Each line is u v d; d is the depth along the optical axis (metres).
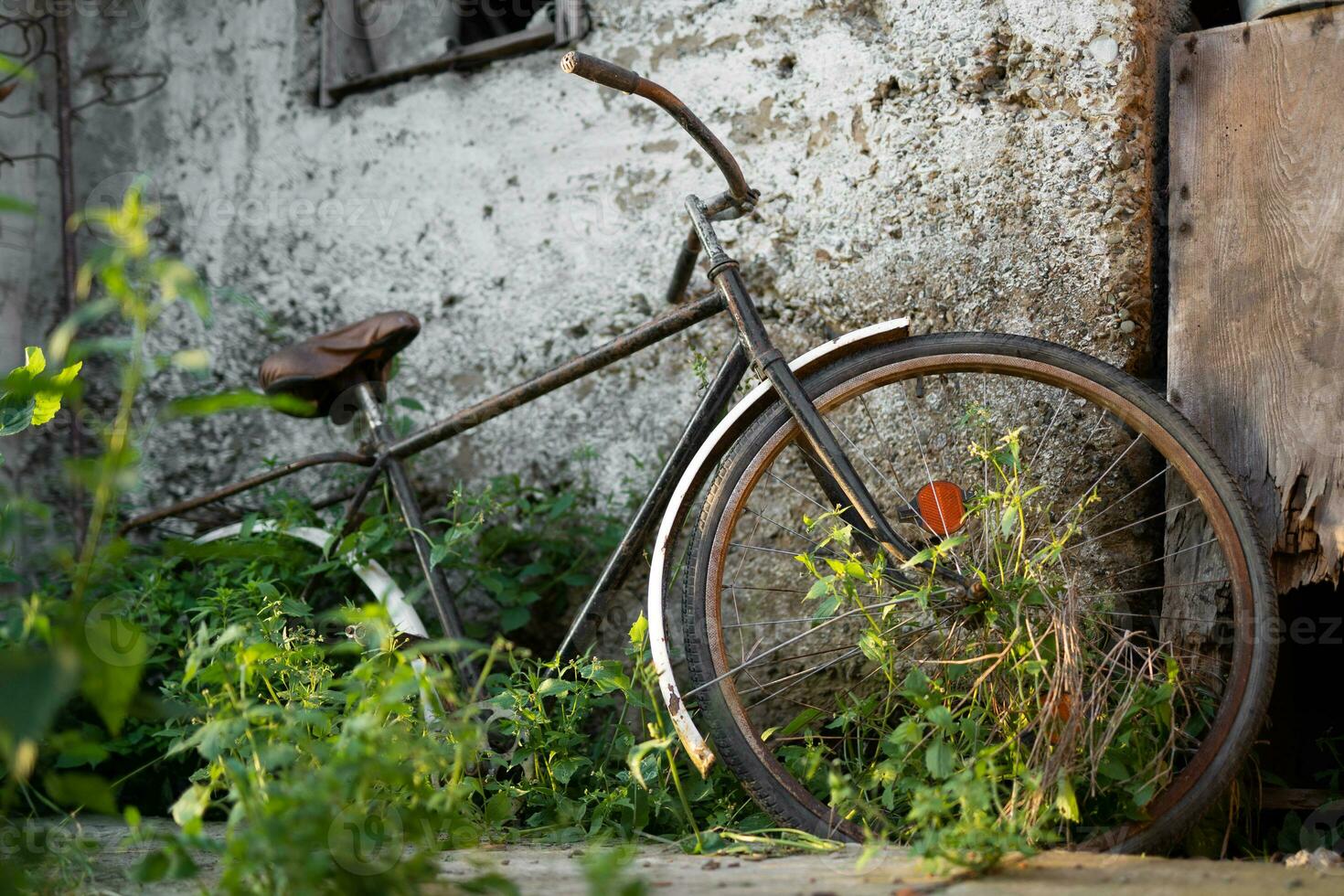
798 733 2.52
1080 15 2.41
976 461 2.53
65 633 1.25
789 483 2.73
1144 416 2.11
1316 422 2.17
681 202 2.90
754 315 2.27
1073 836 1.92
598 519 2.94
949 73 2.55
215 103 3.55
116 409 3.59
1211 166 2.30
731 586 2.52
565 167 3.07
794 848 1.96
